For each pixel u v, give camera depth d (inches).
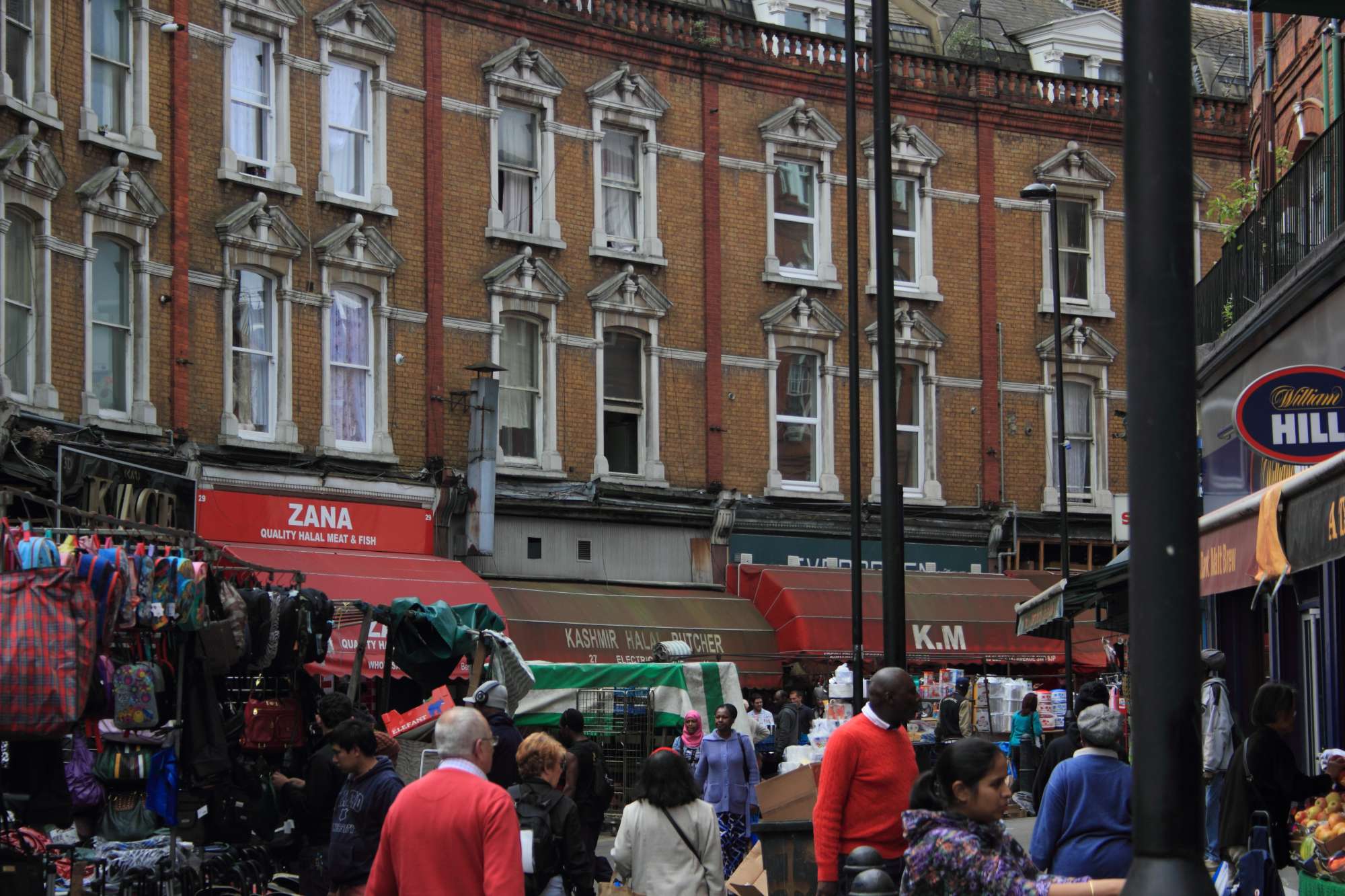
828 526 1370.6
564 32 1252.5
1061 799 317.4
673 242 1310.3
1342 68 842.8
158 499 935.0
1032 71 1485.0
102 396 982.4
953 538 1423.5
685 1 1330.0
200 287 1044.5
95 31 988.6
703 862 397.7
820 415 1382.9
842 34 1561.3
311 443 1102.4
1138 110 206.4
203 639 464.4
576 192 1258.6
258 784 511.5
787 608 1279.5
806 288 1371.8
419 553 1139.9
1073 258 1497.3
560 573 1232.8
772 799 542.6
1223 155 1530.5
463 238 1194.6
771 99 1369.3
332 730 421.1
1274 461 727.1
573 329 1251.2
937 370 1429.6
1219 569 486.9
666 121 1311.5
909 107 1434.5
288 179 1095.6
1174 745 198.2
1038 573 1451.8
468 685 721.0
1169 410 202.1
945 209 1444.4
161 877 449.7
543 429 1232.2
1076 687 1411.2
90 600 399.2
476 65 1206.9
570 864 378.9
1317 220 689.0
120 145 986.7
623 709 831.1
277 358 1088.2
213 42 1060.5
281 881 513.3
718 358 1326.3
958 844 236.5
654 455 1288.1
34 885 401.4
